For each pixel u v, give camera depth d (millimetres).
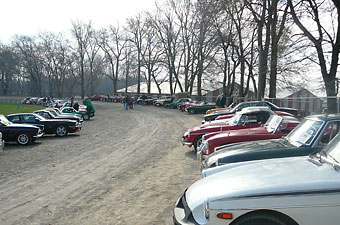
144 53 68562
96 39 75938
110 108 48375
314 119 5906
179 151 11617
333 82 19891
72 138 16406
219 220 2955
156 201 5836
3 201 6012
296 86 33312
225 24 33938
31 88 115938
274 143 6133
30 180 7625
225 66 44250
